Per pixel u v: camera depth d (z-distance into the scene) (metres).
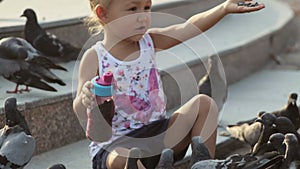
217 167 4.74
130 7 5.01
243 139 6.39
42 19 7.88
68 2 9.55
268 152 5.22
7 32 7.26
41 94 6.34
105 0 5.03
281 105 7.83
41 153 6.18
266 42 10.12
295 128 6.34
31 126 6.08
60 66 6.80
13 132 5.16
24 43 6.41
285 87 8.71
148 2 5.06
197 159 4.88
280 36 10.98
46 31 7.66
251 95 8.30
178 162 5.80
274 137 5.34
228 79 8.80
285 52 11.29
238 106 7.76
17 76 6.27
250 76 9.36
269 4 12.61
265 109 7.65
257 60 9.75
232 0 5.28
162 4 9.09
